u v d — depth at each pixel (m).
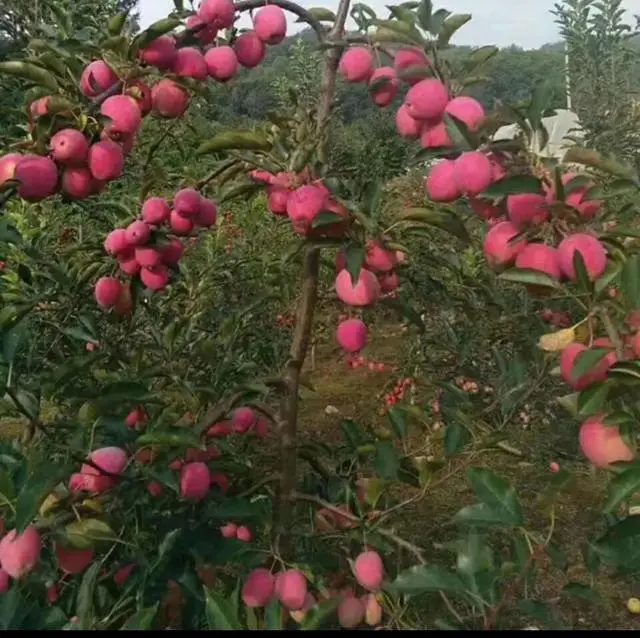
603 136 5.73
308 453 2.57
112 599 2.19
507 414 2.96
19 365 2.78
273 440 3.76
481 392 4.07
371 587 2.11
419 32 2.13
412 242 3.26
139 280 2.48
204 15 2.11
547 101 1.84
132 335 3.43
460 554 1.87
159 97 2.08
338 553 2.53
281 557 2.32
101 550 2.12
